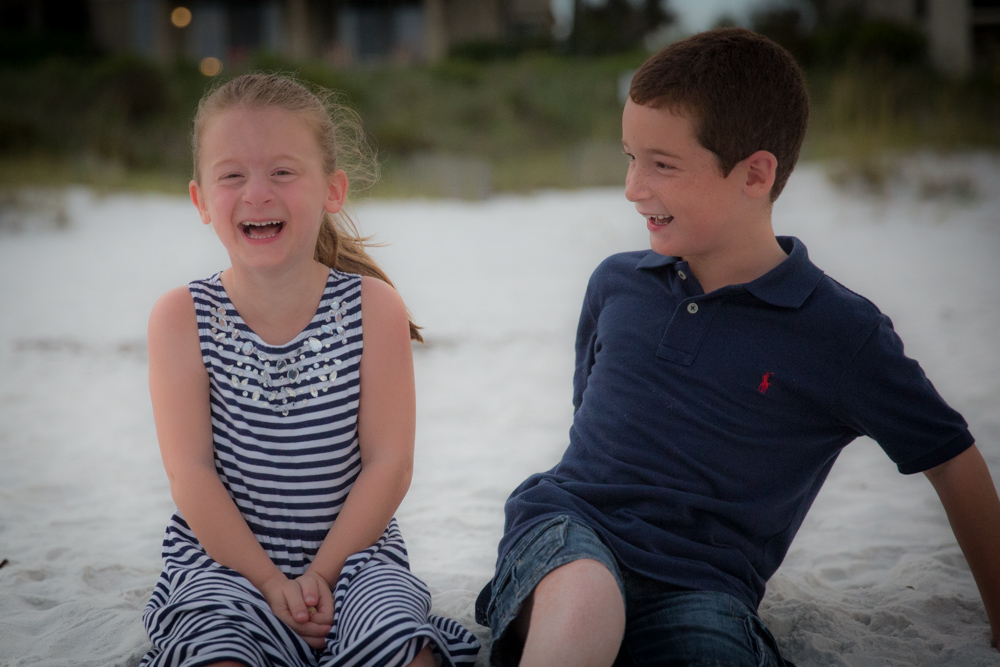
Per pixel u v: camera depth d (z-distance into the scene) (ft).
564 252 29.40
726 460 5.86
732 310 5.98
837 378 5.79
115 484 10.88
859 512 9.45
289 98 6.29
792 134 5.98
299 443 6.20
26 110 56.34
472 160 48.03
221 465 6.31
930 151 40.60
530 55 79.15
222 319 6.34
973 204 31.86
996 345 15.51
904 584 7.66
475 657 6.33
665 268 6.43
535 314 20.65
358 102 60.90
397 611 5.39
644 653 5.49
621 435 6.07
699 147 5.77
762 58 5.84
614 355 6.33
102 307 22.16
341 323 6.36
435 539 9.02
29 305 22.41
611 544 5.65
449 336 18.60
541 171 50.11
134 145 52.26
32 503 10.19
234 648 5.14
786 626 6.92
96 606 7.29
